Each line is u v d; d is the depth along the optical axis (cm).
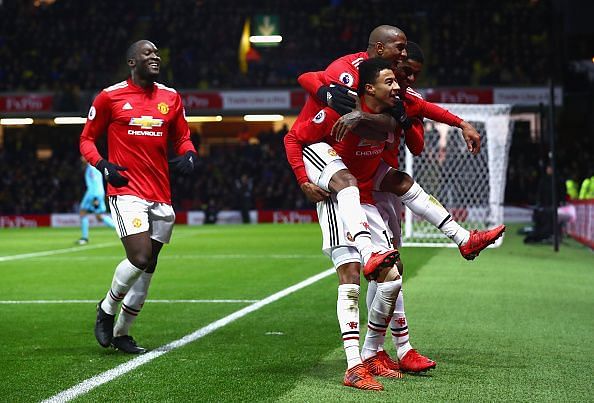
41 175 3584
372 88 520
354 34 3762
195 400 491
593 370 571
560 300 952
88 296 1041
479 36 3616
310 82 544
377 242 555
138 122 651
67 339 727
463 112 1883
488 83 3291
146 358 630
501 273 1249
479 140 567
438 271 1274
